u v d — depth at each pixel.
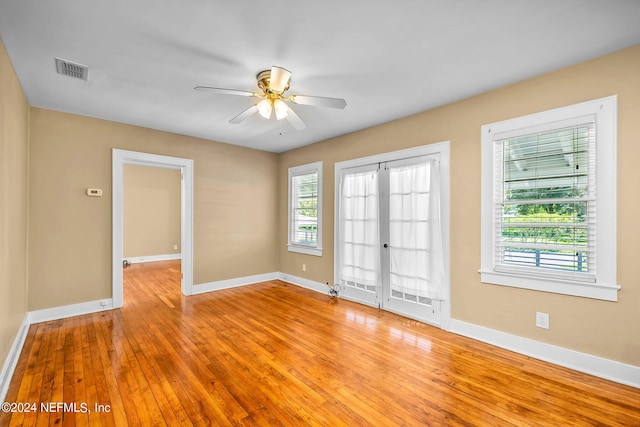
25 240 2.97
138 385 2.06
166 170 7.57
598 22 1.78
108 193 3.63
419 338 2.88
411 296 3.42
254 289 4.73
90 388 2.02
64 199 3.34
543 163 2.48
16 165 2.50
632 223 2.05
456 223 3.00
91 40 1.97
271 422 1.71
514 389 2.04
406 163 3.43
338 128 3.94
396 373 2.24
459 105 2.98
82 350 2.57
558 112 2.37
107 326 3.12
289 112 2.53
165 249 7.55
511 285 2.62
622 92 2.09
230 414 1.78
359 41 1.98
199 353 2.55
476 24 1.80
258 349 2.63
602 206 2.16
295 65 2.29
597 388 2.04
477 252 2.85
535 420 1.73
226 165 4.77
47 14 1.70
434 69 2.37
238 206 4.93
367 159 3.90
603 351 2.16
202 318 3.39
